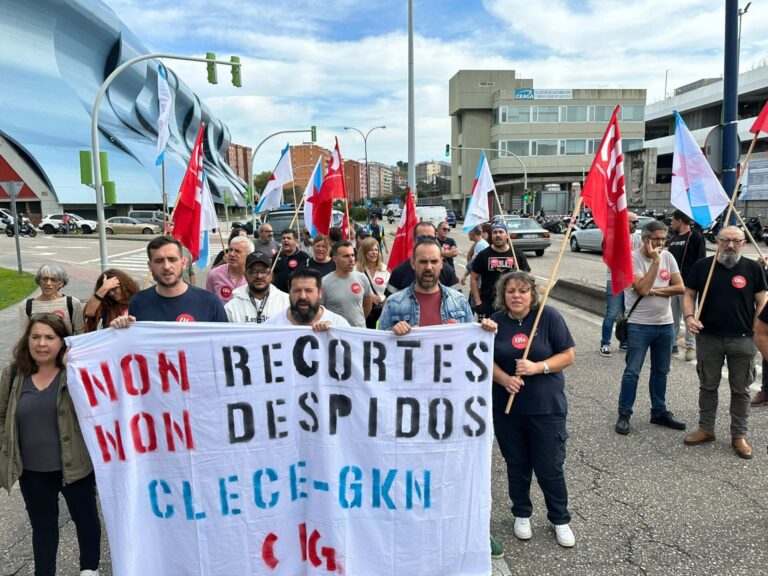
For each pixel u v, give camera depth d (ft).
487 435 10.33
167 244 11.26
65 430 9.55
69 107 193.88
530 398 11.03
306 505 10.34
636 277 16.33
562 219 127.95
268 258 14.57
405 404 10.26
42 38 198.70
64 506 13.30
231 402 10.05
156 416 9.99
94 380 9.66
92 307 14.17
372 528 10.23
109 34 226.58
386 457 10.25
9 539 11.93
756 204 87.86
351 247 17.19
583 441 16.02
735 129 27.58
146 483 10.02
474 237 31.50
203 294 11.96
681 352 25.12
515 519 11.85
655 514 12.20
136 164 197.06
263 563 10.20
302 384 10.21
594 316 34.09
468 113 230.48
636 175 129.08
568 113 211.41
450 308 12.57
